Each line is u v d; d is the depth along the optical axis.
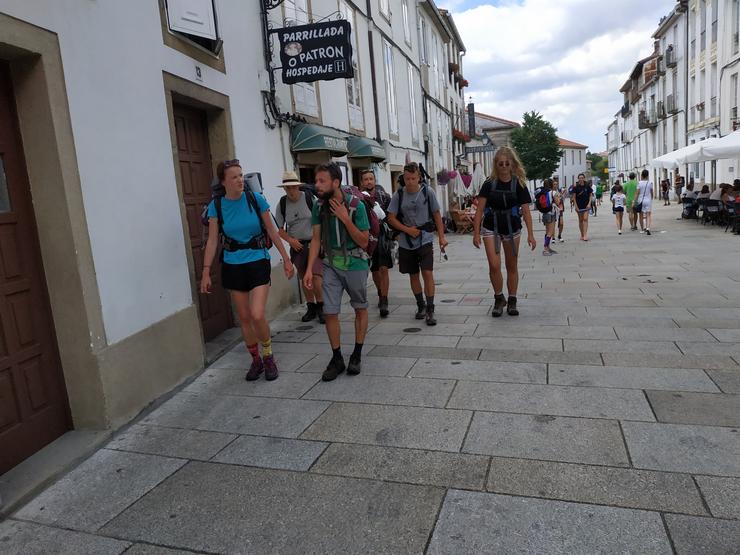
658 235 14.83
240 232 4.44
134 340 4.07
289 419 3.85
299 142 7.99
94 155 3.82
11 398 3.34
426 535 2.52
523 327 5.74
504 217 6.07
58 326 3.67
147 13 4.59
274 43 7.56
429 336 5.64
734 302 6.34
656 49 39.03
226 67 6.14
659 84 39.44
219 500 2.93
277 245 4.62
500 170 5.92
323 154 8.70
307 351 5.42
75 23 3.71
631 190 16.34
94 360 3.67
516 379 4.27
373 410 3.89
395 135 15.64
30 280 3.52
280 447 3.45
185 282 4.88
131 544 2.63
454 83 30.61
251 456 3.37
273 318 6.93
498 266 6.17
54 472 3.24
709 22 26.98
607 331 5.41
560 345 5.05
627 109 57.50
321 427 3.68
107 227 3.90
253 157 6.83
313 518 2.71
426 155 20.92
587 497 2.71
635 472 2.89
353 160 11.29
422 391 4.16
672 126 36.50
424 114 20.77
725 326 5.38
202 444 3.58
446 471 3.03
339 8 10.76
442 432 3.48
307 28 7.03
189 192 5.67
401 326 6.13
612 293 7.24
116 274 3.96
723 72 24.50
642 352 4.72
